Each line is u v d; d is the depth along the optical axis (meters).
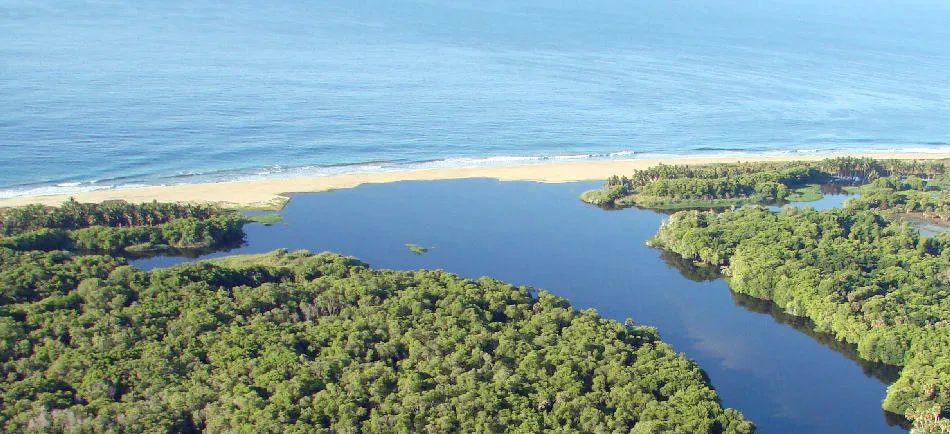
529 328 150.62
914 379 144.75
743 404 147.88
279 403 121.56
